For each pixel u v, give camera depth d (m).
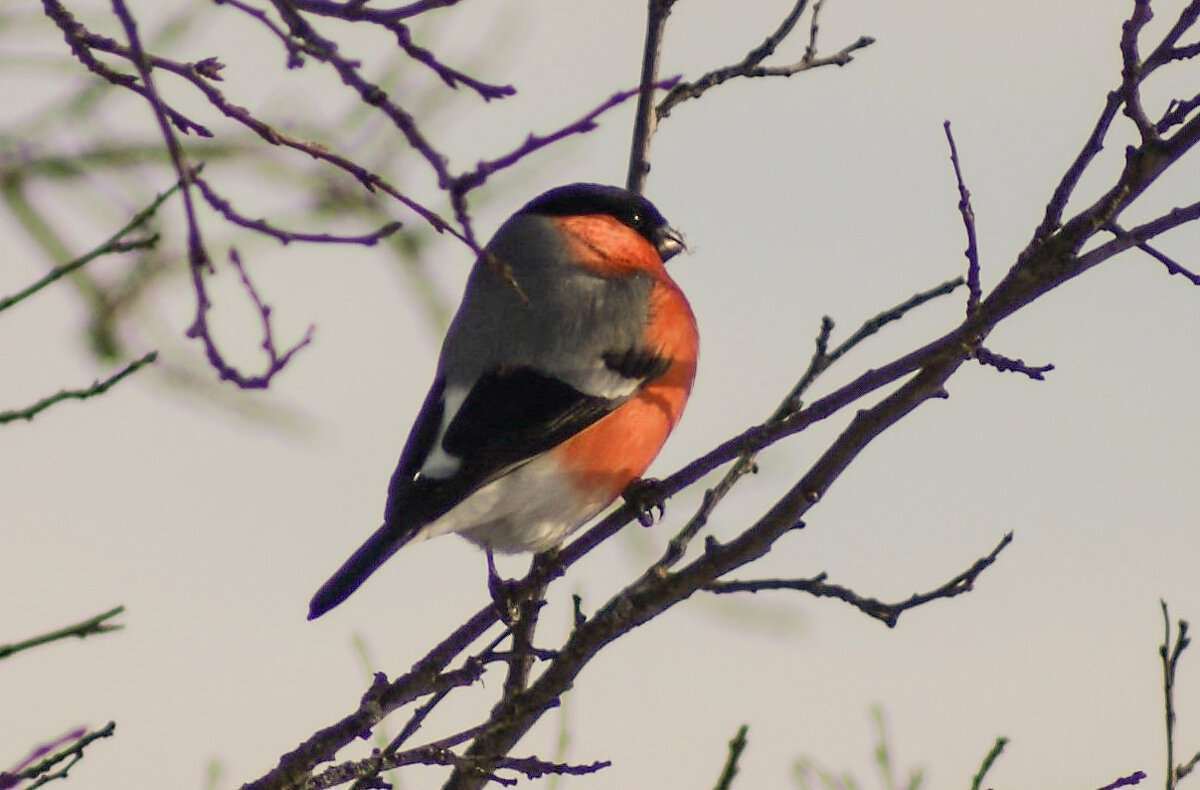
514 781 7.14
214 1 4.88
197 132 5.44
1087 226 6.57
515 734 7.33
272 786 6.82
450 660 7.31
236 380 4.94
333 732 7.00
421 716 6.99
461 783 7.16
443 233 5.16
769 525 7.09
